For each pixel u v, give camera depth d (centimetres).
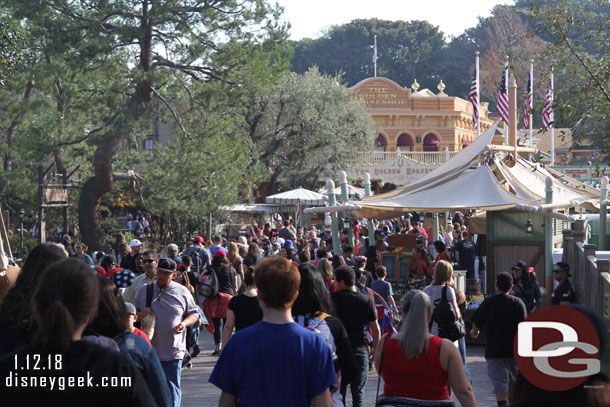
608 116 1591
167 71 2736
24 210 3091
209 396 977
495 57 8556
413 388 489
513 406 320
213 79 2781
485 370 1169
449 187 1723
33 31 2394
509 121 1973
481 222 2102
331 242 2048
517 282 1148
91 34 2436
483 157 1866
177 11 2553
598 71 1681
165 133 4628
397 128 6231
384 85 6212
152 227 3400
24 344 353
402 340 495
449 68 10212
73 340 292
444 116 6253
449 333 916
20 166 2834
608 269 1003
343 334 539
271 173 4825
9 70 2006
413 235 1831
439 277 933
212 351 1366
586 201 1909
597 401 305
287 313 408
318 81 4891
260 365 395
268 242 2150
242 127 4538
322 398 398
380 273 1086
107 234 3256
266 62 2752
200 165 2759
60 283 288
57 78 2466
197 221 3272
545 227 1661
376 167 5253
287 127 4772
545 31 1702
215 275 1305
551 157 4697
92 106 2630
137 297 753
